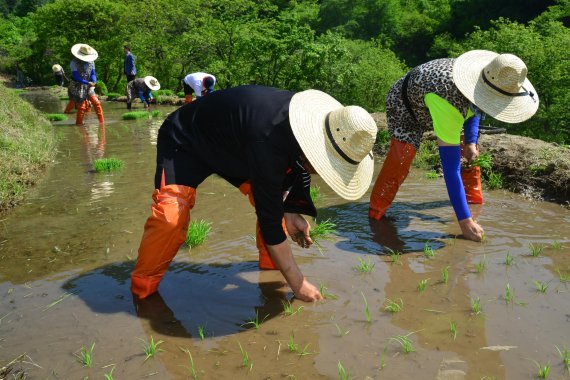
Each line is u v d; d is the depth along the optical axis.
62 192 6.28
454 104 4.41
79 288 3.69
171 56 27.00
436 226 4.88
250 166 2.89
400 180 5.02
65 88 31.66
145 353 2.85
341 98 16.16
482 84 4.36
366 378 2.57
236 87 3.21
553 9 23.05
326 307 3.34
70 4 30.67
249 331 3.08
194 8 26.73
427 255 4.15
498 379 2.53
